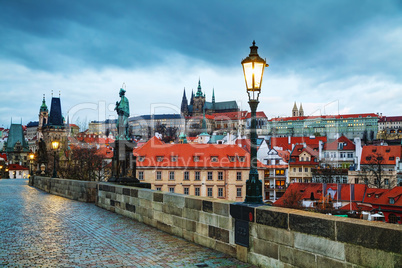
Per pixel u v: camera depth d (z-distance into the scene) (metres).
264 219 8.23
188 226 11.37
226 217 9.61
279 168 94.31
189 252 9.84
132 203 15.69
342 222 6.40
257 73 8.98
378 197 65.88
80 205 20.97
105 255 9.52
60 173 79.38
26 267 8.35
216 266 8.55
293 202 72.62
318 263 6.87
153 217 13.69
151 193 13.89
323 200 70.25
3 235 11.94
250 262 8.70
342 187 71.31
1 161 144.00
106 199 19.06
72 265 8.56
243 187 71.38
